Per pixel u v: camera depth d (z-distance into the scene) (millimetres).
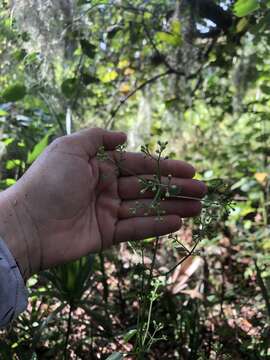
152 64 796
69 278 477
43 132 669
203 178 736
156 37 712
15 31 603
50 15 580
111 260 696
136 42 758
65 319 522
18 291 274
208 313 610
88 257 484
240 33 684
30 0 562
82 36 671
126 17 731
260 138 875
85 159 332
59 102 695
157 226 353
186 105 817
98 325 577
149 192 356
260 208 822
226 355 451
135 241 355
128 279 700
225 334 536
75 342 537
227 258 770
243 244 790
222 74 778
